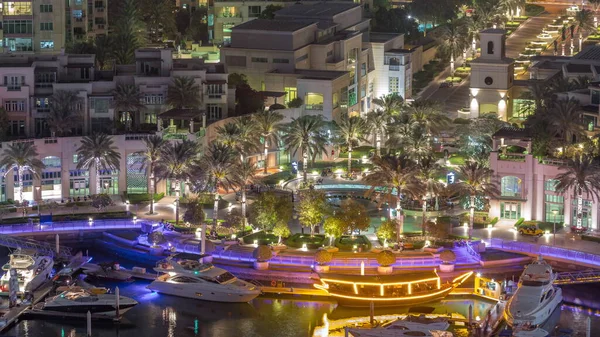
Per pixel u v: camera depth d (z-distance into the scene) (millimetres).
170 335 188625
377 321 192625
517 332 182375
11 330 190375
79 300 193625
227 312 197500
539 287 190750
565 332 186250
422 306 197750
